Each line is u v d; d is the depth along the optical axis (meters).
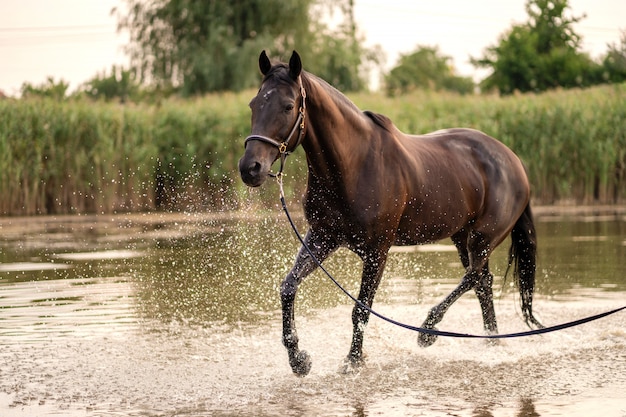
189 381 6.58
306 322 9.00
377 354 7.59
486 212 8.20
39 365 7.06
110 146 23.91
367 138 7.02
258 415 5.63
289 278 6.97
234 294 10.68
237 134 25.72
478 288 8.34
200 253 14.48
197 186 25.30
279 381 6.60
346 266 13.01
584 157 25.25
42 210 23.45
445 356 7.48
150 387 6.39
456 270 12.80
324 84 6.83
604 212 22.61
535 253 8.61
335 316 9.34
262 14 49.66
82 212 23.80
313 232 7.16
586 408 5.65
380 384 6.48
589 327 8.52
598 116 25.80
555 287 10.90
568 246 15.14
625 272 12.03
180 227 19.16
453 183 7.79
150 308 9.77
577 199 25.62
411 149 7.55
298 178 23.44
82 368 6.97
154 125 25.52
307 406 5.86
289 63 6.58
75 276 12.17
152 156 24.53
